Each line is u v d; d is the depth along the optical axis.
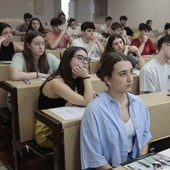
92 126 1.21
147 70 2.20
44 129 1.69
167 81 2.27
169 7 8.41
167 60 2.26
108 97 1.28
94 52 3.89
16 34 5.44
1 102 2.41
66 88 1.60
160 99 1.59
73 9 10.27
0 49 3.24
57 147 1.27
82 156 1.24
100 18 10.70
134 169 0.99
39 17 9.69
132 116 1.31
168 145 1.44
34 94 1.87
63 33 4.57
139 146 1.31
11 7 9.19
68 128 1.26
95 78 1.97
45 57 2.48
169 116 1.55
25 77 2.16
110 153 1.25
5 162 2.32
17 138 1.89
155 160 1.05
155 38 5.50
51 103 1.75
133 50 2.98
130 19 9.90
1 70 2.47
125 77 1.24
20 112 1.85
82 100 1.53
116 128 1.23
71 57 1.66
